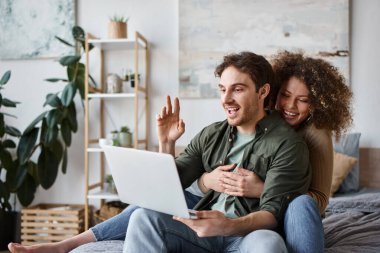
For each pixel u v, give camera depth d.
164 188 1.24
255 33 3.18
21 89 3.42
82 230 3.10
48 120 3.00
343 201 2.43
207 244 1.38
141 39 3.12
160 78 3.31
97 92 3.21
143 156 1.25
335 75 1.62
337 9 3.09
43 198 3.40
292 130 1.45
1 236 3.07
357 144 2.96
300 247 1.22
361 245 1.58
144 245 1.27
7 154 3.05
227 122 1.62
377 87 3.09
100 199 3.31
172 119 1.68
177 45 3.29
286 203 1.31
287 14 3.14
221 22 3.21
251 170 1.46
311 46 3.12
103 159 3.37
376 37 3.09
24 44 3.39
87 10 3.36
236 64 1.44
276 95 1.62
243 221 1.23
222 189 1.47
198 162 1.67
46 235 3.03
